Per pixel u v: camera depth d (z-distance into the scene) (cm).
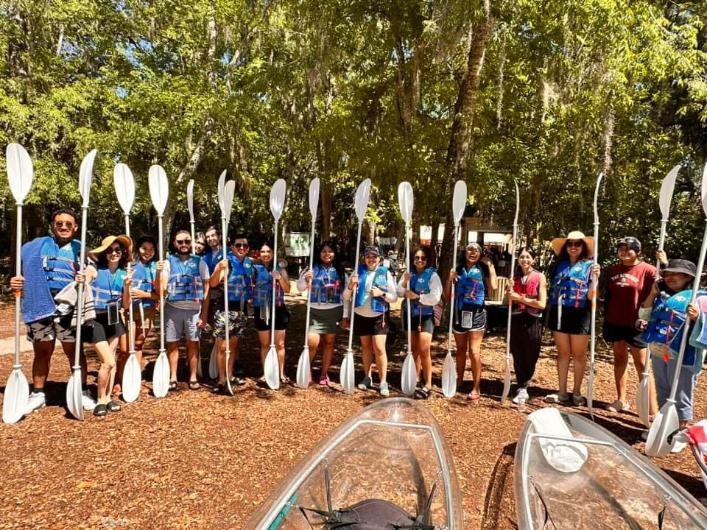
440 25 547
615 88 608
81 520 282
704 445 314
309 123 977
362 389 560
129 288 485
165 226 1167
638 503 254
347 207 2295
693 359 394
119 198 495
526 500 252
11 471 340
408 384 531
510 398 535
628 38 575
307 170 1706
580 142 714
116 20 1152
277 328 576
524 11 593
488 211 1116
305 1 704
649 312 431
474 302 520
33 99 974
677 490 253
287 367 658
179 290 522
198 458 368
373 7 659
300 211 1925
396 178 784
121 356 543
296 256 1898
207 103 1003
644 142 828
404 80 700
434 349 769
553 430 328
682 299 406
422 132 775
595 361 722
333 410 485
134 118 1082
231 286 541
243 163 1216
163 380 514
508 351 514
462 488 330
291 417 462
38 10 1002
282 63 995
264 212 1922
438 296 514
